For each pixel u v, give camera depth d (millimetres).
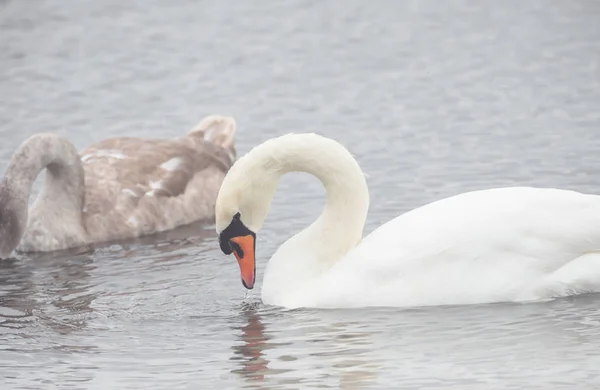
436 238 14000
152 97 23594
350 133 21281
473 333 13258
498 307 13875
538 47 25188
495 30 26375
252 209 14141
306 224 17797
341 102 22844
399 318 13719
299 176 19812
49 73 24875
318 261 14398
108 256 17594
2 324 14539
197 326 14133
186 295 15344
